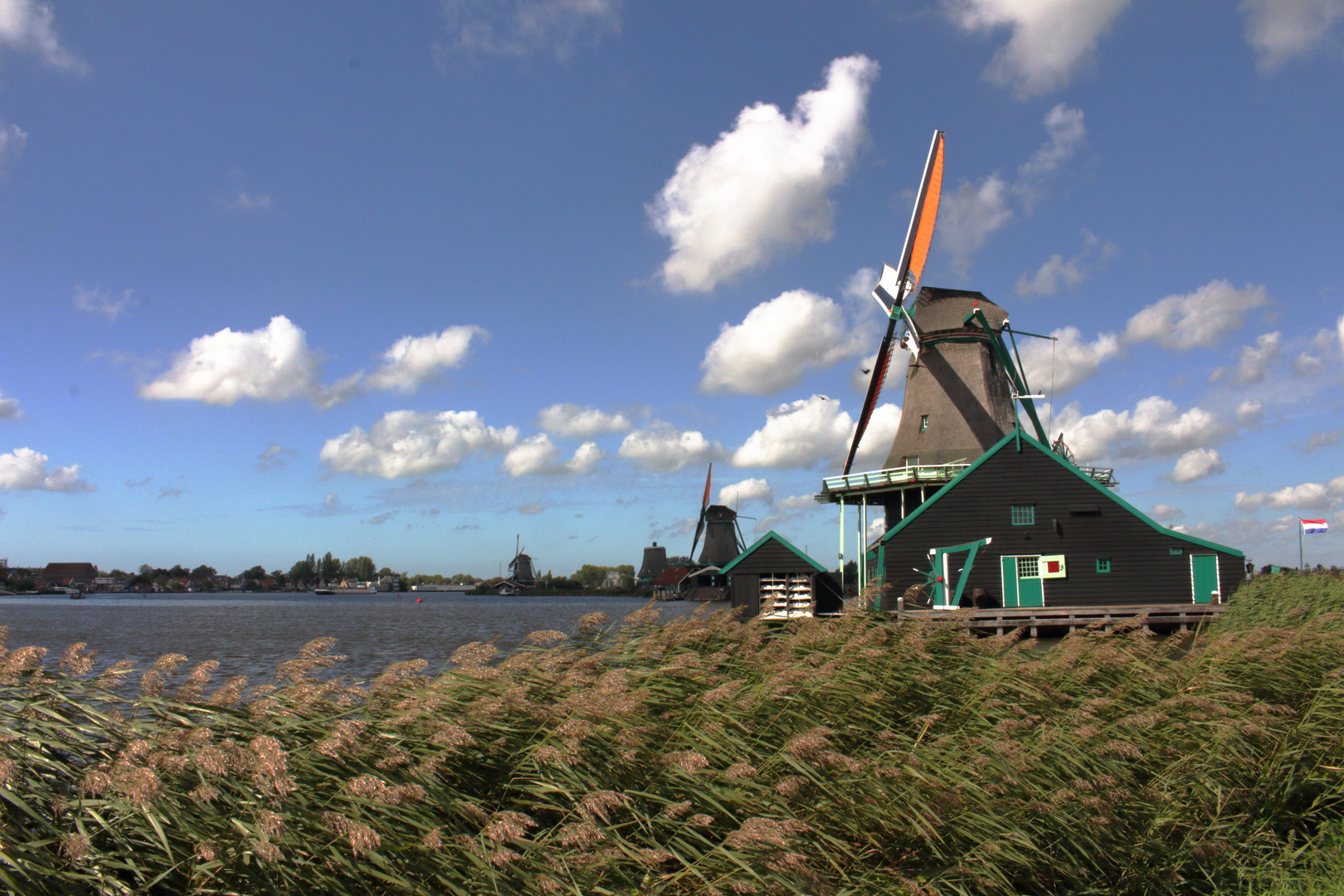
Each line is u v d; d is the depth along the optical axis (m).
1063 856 5.69
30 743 3.84
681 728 5.74
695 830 4.78
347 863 3.55
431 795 4.23
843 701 6.61
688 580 106.00
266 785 3.62
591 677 6.03
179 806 3.68
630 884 4.23
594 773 4.82
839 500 36.94
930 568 29.62
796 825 4.36
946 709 7.03
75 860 3.38
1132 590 28.83
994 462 30.16
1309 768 7.45
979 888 5.14
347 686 5.40
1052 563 29.20
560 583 191.50
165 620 62.16
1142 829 6.27
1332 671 8.91
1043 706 7.46
